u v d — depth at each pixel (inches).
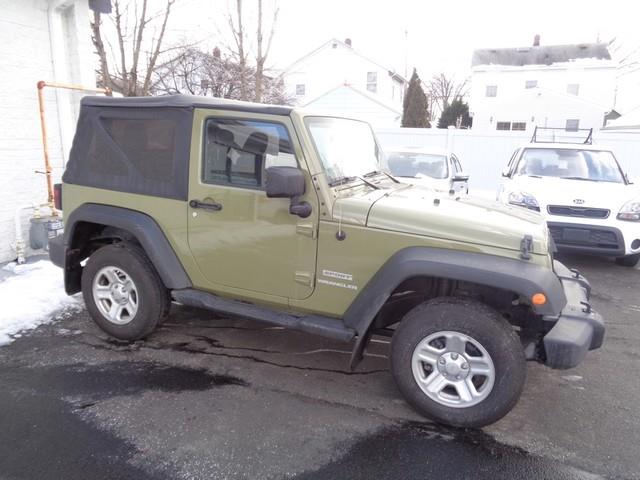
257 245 131.8
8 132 234.7
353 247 121.4
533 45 1614.2
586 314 121.1
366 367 147.9
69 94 268.4
